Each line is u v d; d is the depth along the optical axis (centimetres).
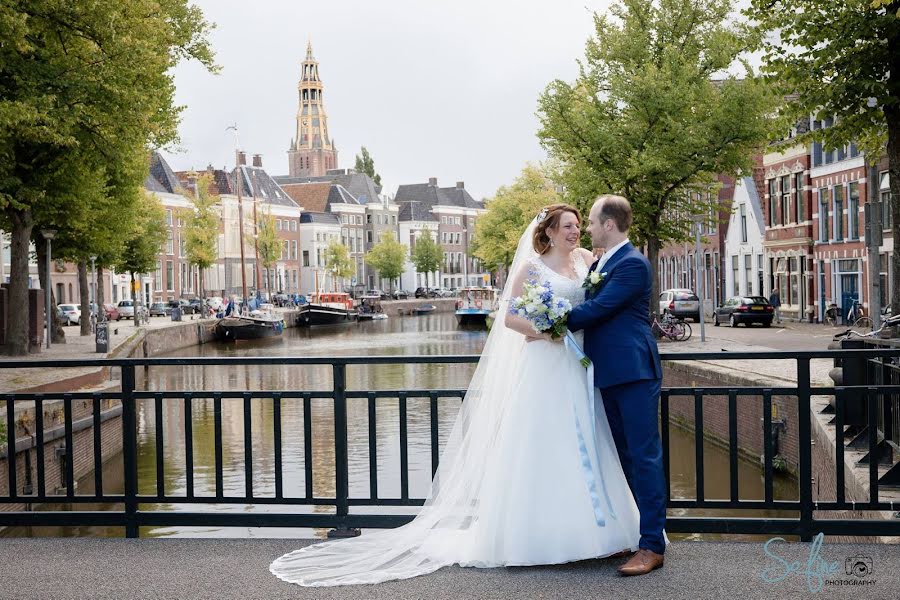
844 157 3572
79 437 1500
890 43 1373
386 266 11169
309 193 11812
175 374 3309
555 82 2692
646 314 497
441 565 503
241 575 496
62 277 5859
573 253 536
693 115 2659
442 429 1486
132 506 579
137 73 1969
